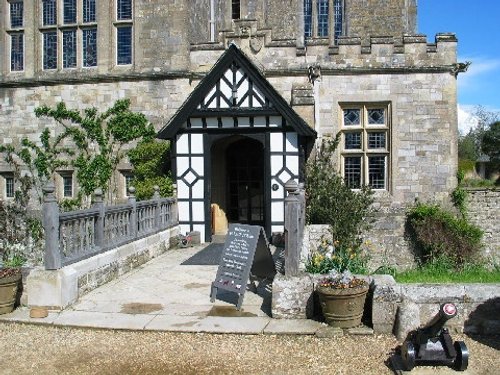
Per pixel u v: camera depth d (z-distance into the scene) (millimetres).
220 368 5016
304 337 5777
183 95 14625
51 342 5801
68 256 7383
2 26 15734
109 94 15086
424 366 4918
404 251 14172
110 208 8781
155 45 14766
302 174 12844
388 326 5789
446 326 5895
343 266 7074
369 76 14250
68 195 15672
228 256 7270
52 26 15555
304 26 19375
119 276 8953
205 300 7309
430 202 14195
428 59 14086
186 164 12938
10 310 6766
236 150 14836
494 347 5449
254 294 7617
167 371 4969
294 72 14281
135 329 6090
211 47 14492
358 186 13938
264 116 12602
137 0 14852
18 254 13070
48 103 15453
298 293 6328
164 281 8578
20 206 15625
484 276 8062
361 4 18906
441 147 14156
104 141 15086
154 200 11133
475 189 14141
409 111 14188
